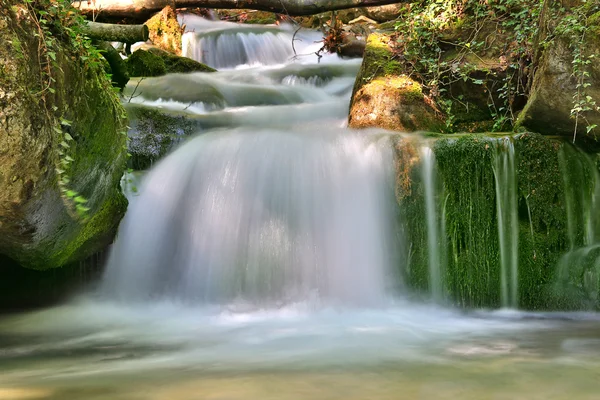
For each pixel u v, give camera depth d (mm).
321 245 6262
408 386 3721
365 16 16922
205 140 6906
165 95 9398
